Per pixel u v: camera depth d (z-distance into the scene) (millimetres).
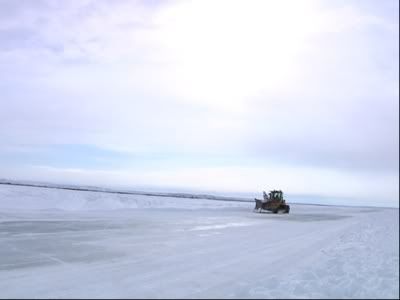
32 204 26234
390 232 16656
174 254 10695
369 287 6594
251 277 7680
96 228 16766
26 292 6578
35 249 11195
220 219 25141
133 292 6535
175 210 33812
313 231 18141
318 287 6605
